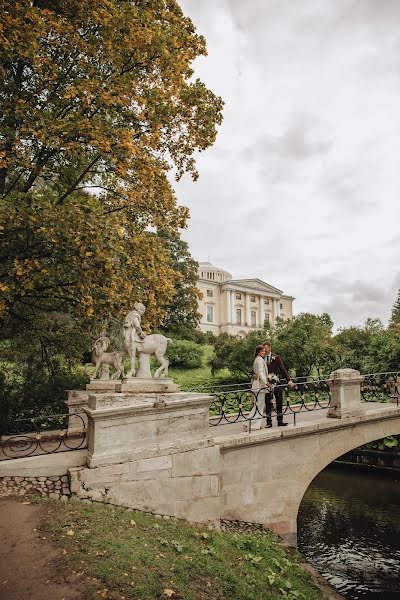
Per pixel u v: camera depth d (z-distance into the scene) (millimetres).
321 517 13711
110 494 6969
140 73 11195
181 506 7551
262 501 8734
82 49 9766
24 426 11758
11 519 5633
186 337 46250
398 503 14984
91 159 12328
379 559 10633
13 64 10539
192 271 45969
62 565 4574
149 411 7504
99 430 7078
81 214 8750
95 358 12016
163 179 11906
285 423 9766
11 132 9195
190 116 12203
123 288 10648
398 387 14367
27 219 8477
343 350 24938
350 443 10422
